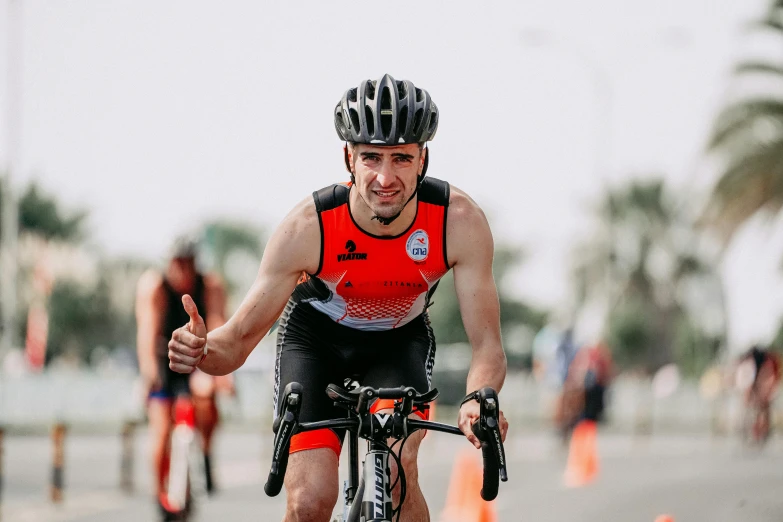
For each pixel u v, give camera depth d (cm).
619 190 13338
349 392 955
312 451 1054
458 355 9550
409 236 1070
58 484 2520
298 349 1138
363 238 1066
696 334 13475
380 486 929
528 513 2425
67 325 11200
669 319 13638
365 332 1145
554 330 6091
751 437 4947
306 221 1071
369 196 1008
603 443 5272
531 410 7094
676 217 13388
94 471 3288
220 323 1972
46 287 9394
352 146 1021
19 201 11206
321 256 1074
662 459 4119
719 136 6412
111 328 11812
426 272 1089
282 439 913
